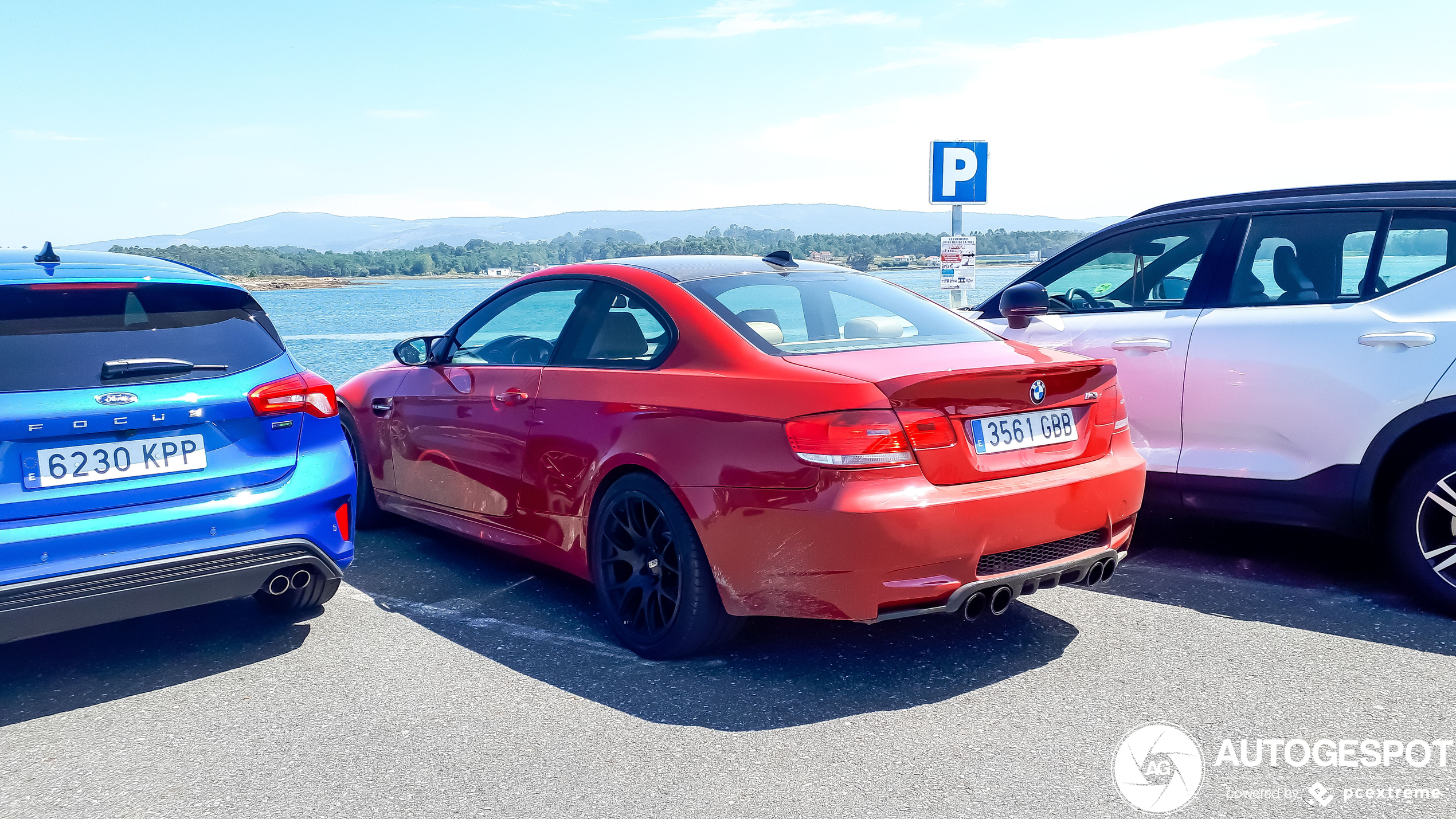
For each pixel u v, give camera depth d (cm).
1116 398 323
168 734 272
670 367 320
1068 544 301
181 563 294
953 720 270
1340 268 372
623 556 328
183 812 229
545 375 363
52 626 278
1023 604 367
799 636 340
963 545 272
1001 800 227
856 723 270
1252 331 381
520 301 402
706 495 293
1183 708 274
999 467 286
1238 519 390
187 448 303
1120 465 314
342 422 493
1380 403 347
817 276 375
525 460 366
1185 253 417
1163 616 350
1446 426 343
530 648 334
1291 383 369
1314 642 321
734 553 288
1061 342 436
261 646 339
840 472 268
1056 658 313
